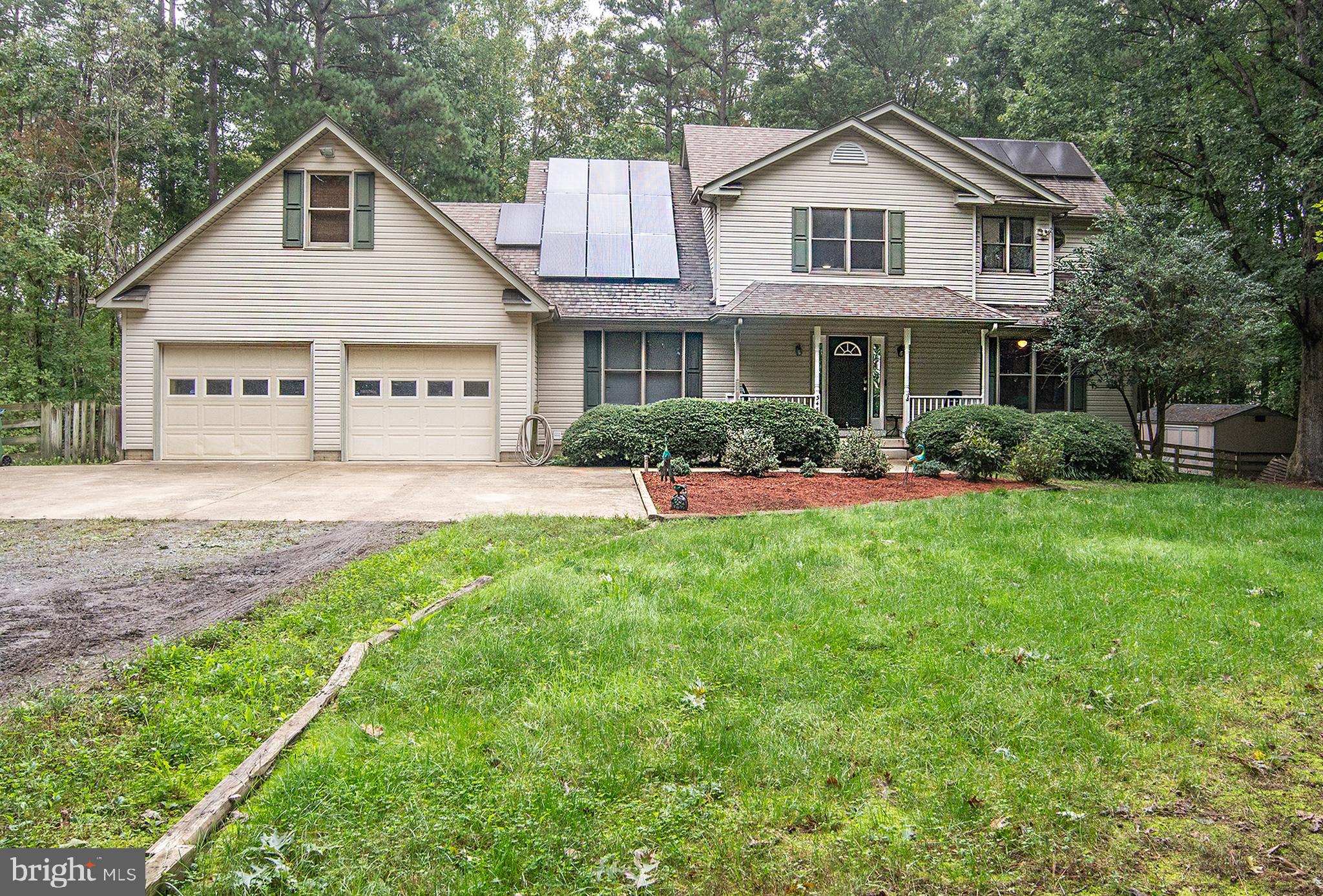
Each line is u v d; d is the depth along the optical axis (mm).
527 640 5105
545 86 40188
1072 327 16578
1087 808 3412
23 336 22500
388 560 7441
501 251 18953
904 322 17000
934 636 5301
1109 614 5730
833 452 15484
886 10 32938
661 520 9734
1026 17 27219
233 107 26672
